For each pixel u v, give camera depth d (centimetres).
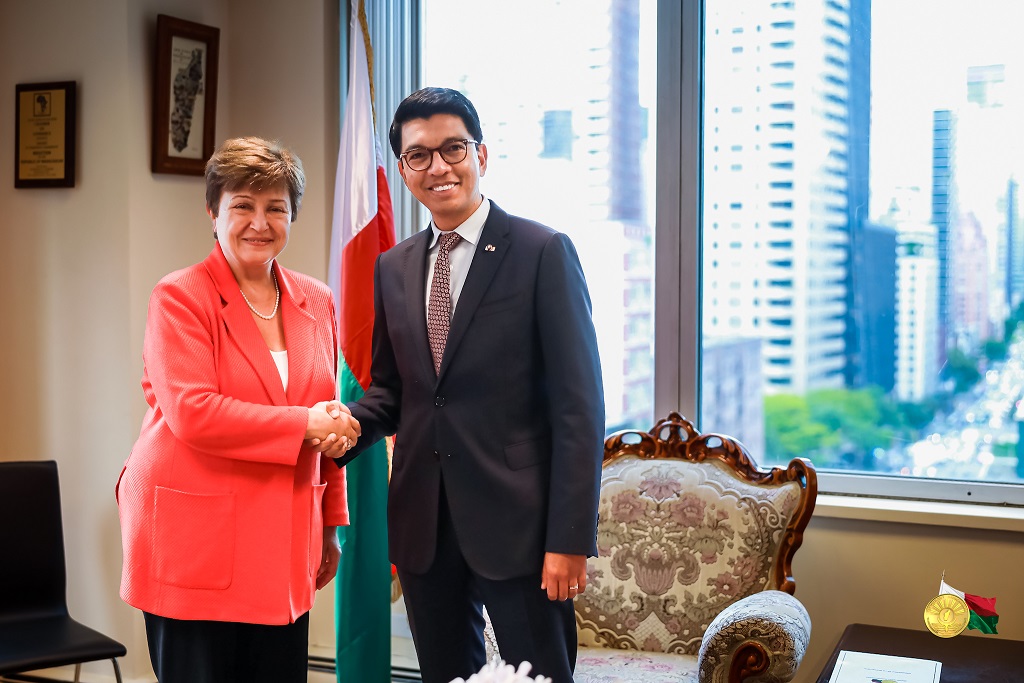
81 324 349
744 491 287
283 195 217
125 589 216
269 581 212
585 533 203
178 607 209
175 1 351
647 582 284
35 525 306
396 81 353
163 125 344
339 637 303
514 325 210
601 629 285
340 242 321
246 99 370
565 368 207
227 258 220
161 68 341
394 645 350
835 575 305
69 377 353
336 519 239
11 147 357
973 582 290
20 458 363
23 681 357
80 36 343
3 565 301
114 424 346
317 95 359
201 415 205
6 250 361
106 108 341
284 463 210
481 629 230
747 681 232
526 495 209
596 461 205
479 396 211
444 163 212
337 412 217
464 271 218
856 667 241
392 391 238
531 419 213
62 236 351
